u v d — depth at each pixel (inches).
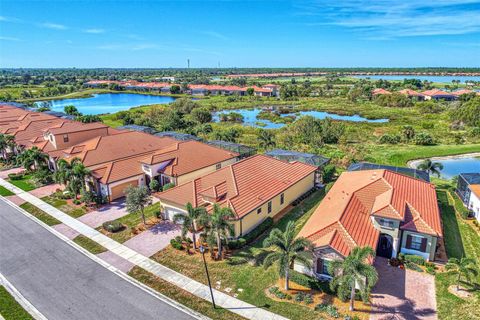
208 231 1047.0
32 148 1973.4
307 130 2847.0
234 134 2883.9
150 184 1657.2
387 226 1025.5
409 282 920.3
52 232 1262.3
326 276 919.7
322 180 1755.7
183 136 2481.5
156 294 898.1
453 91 5944.9
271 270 992.2
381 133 3129.9
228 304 851.4
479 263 1016.2
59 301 876.0
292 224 910.4
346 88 7057.1
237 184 1294.3
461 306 820.6
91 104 5900.6
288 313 810.8
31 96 6373.0
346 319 778.2
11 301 876.6
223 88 7017.7
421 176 1485.0
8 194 1656.0
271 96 6555.1
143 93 7445.9
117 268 1021.8
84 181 1590.8
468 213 1312.7
